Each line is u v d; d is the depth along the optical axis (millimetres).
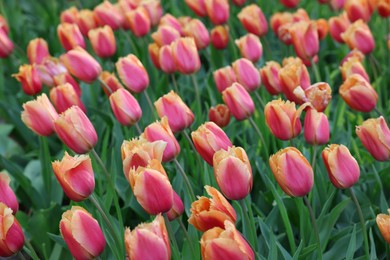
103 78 3764
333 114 4242
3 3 6469
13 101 4957
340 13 5027
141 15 4316
